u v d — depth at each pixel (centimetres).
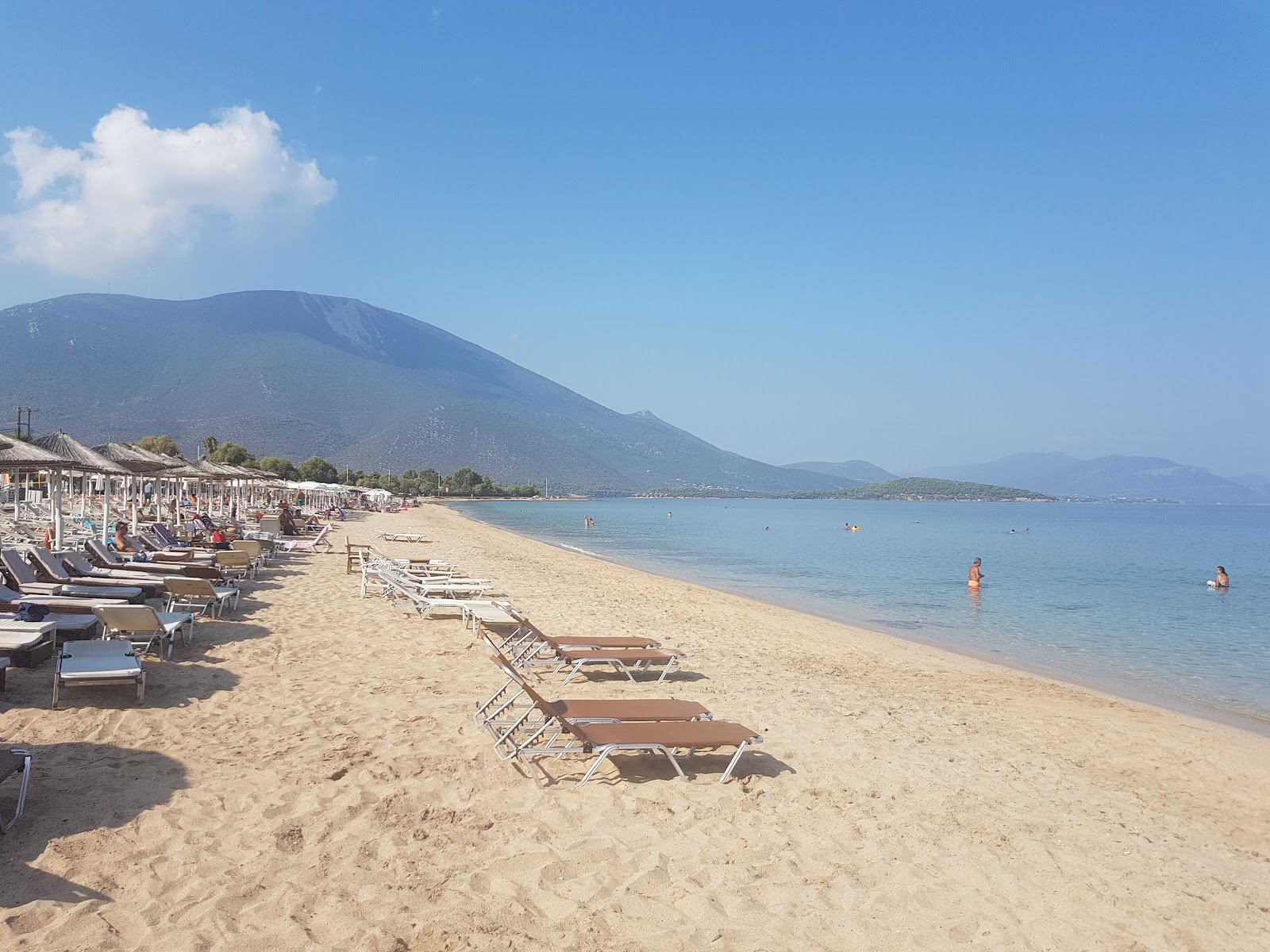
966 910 436
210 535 2228
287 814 495
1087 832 563
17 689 718
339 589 1553
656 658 944
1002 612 2066
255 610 1250
